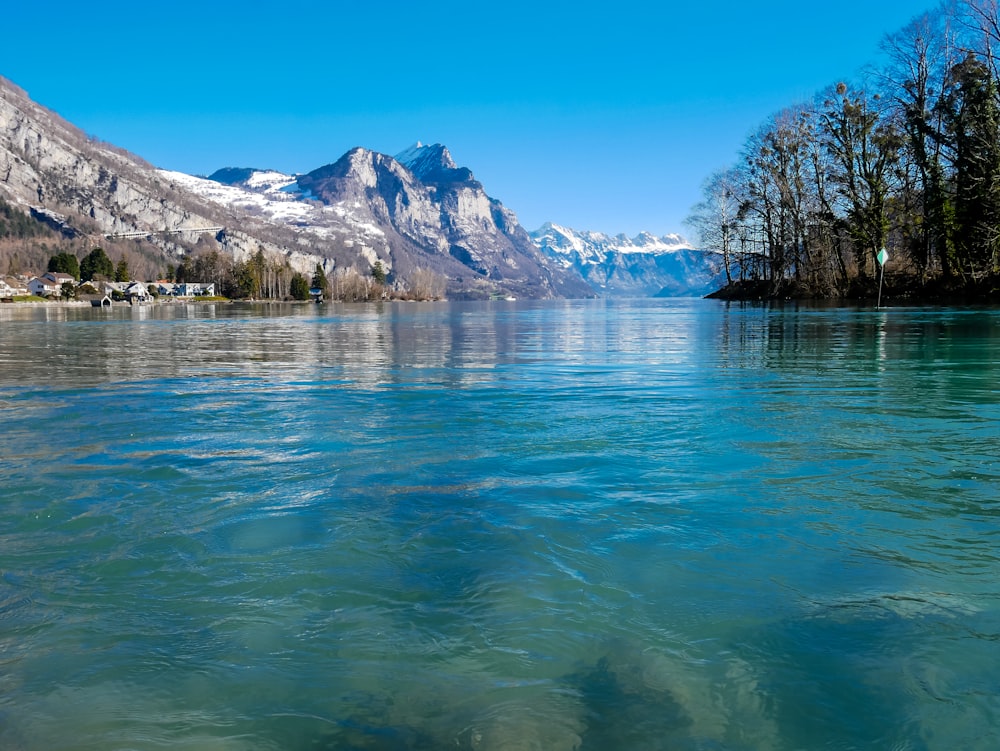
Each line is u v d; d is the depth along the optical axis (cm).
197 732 178
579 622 230
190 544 303
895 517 327
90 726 180
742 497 362
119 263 17138
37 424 594
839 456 448
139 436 541
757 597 246
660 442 502
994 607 235
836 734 173
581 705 186
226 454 477
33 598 252
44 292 14412
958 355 1075
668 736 173
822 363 1016
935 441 488
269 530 320
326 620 234
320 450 488
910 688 191
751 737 172
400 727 178
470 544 299
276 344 1708
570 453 471
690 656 209
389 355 1330
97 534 316
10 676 203
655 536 306
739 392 744
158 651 216
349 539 307
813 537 302
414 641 220
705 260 6066
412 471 427
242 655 213
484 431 552
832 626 224
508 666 205
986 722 177
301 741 174
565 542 300
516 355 1299
